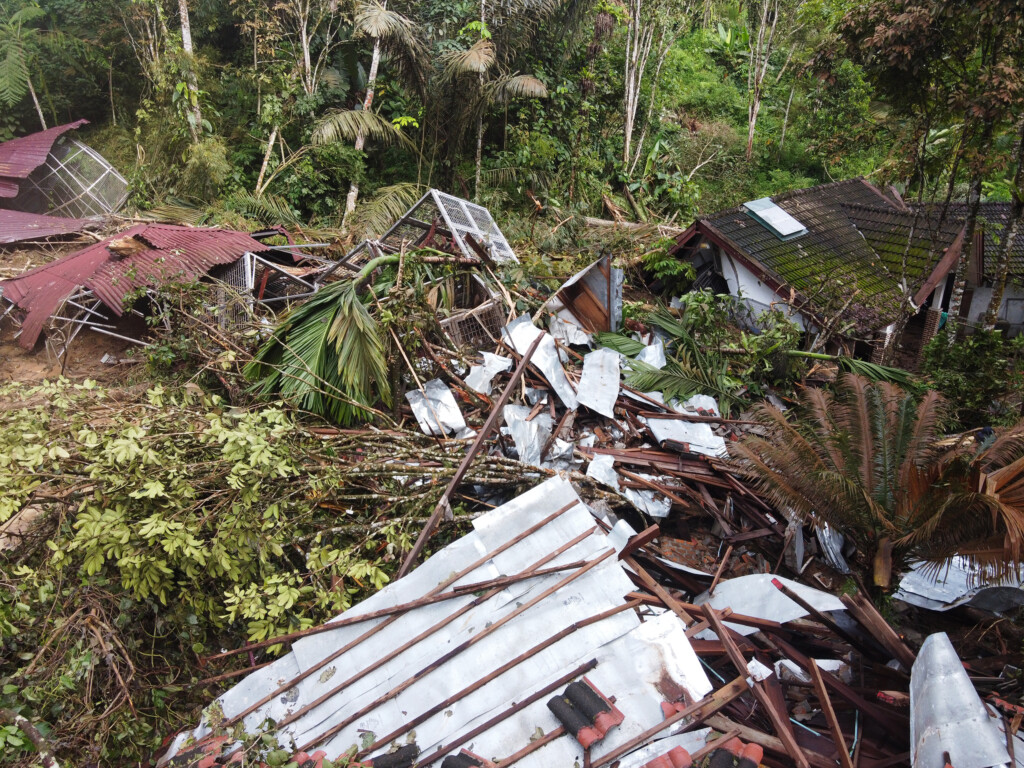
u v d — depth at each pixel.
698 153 19.92
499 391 7.46
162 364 7.68
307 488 5.42
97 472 4.63
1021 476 4.58
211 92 14.91
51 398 5.61
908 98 9.68
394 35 12.57
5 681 4.10
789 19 22.30
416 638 4.36
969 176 9.59
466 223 9.77
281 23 15.26
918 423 5.26
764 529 6.78
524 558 4.62
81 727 4.00
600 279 9.15
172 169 13.45
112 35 15.96
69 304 8.70
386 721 4.07
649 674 3.98
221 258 9.42
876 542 5.22
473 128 15.46
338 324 6.72
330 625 4.46
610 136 18.25
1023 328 13.37
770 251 11.97
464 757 3.66
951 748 3.24
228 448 4.86
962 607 5.64
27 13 15.23
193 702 4.63
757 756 3.44
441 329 7.60
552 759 3.66
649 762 3.47
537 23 15.15
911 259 12.65
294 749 4.04
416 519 5.58
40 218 11.95
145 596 4.47
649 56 19.84
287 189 14.02
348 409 6.65
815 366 10.17
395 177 15.16
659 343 8.85
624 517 6.75
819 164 21.58
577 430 7.44
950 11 8.36
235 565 4.75
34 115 15.80
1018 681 4.30
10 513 4.43
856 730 4.17
